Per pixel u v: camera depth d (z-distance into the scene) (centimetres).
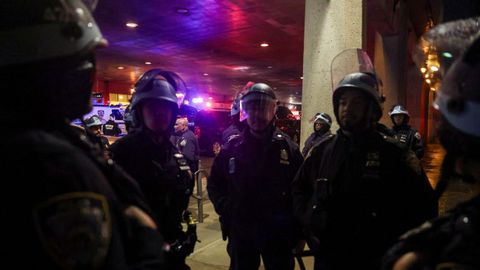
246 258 258
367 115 193
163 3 861
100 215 79
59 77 89
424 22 1361
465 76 91
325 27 449
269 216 252
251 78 2311
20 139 78
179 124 599
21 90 85
